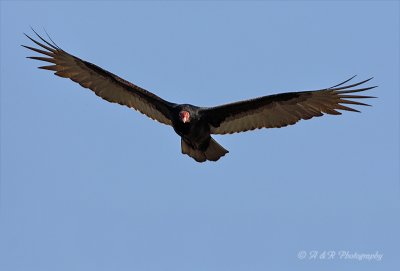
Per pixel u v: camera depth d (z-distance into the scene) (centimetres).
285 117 1752
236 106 1734
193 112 1728
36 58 1727
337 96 1714
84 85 1755
